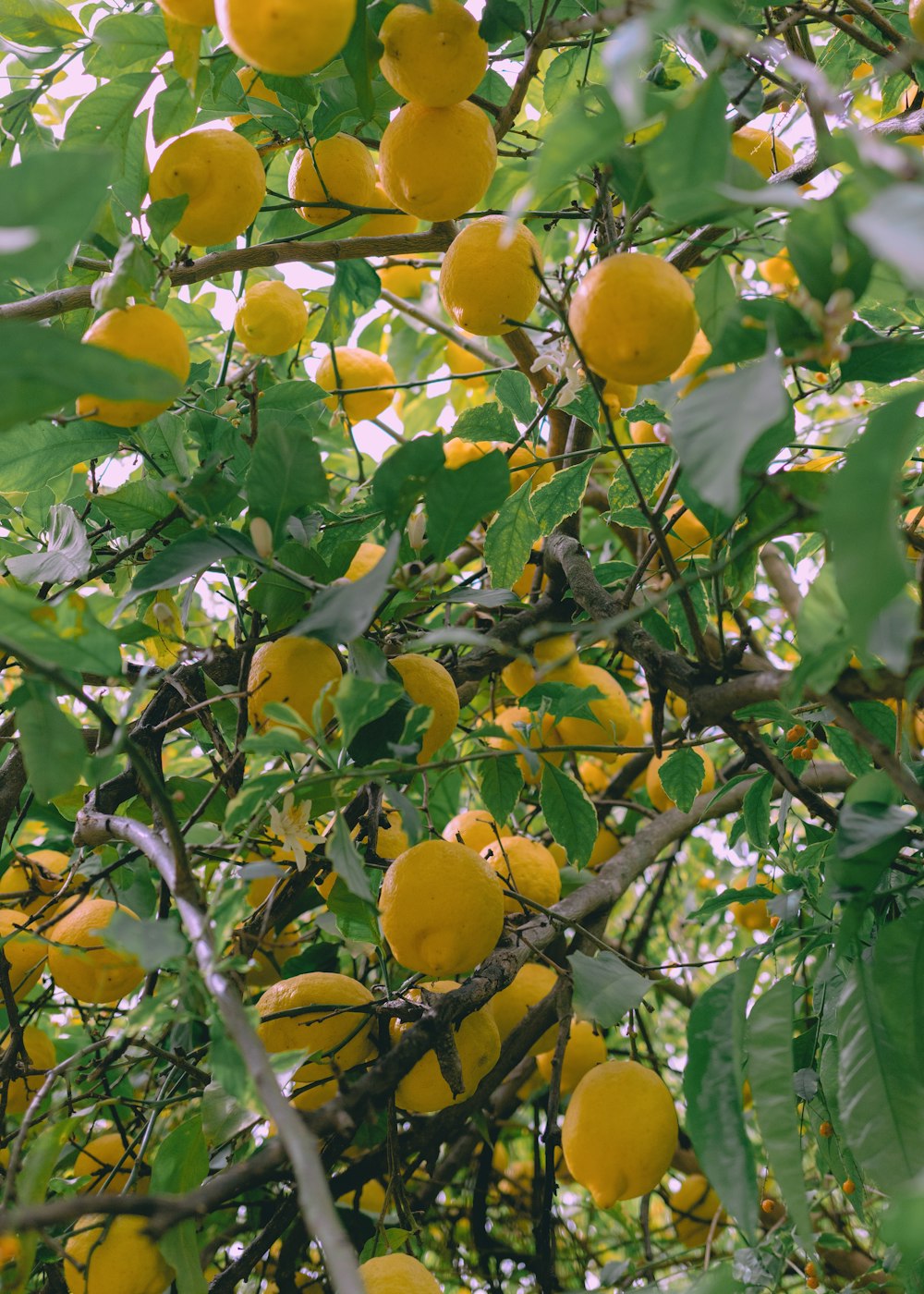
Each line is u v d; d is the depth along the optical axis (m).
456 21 1.32
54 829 2.10
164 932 0.94
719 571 1.05
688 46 1.54
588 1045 1.87
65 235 0.74
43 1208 0.77
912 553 1.61
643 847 2.19
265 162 1.78
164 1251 1.17
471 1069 1.46
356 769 1.15
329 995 1.44
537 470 1.98
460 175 1.39
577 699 1.43
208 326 2.37
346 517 1.78
